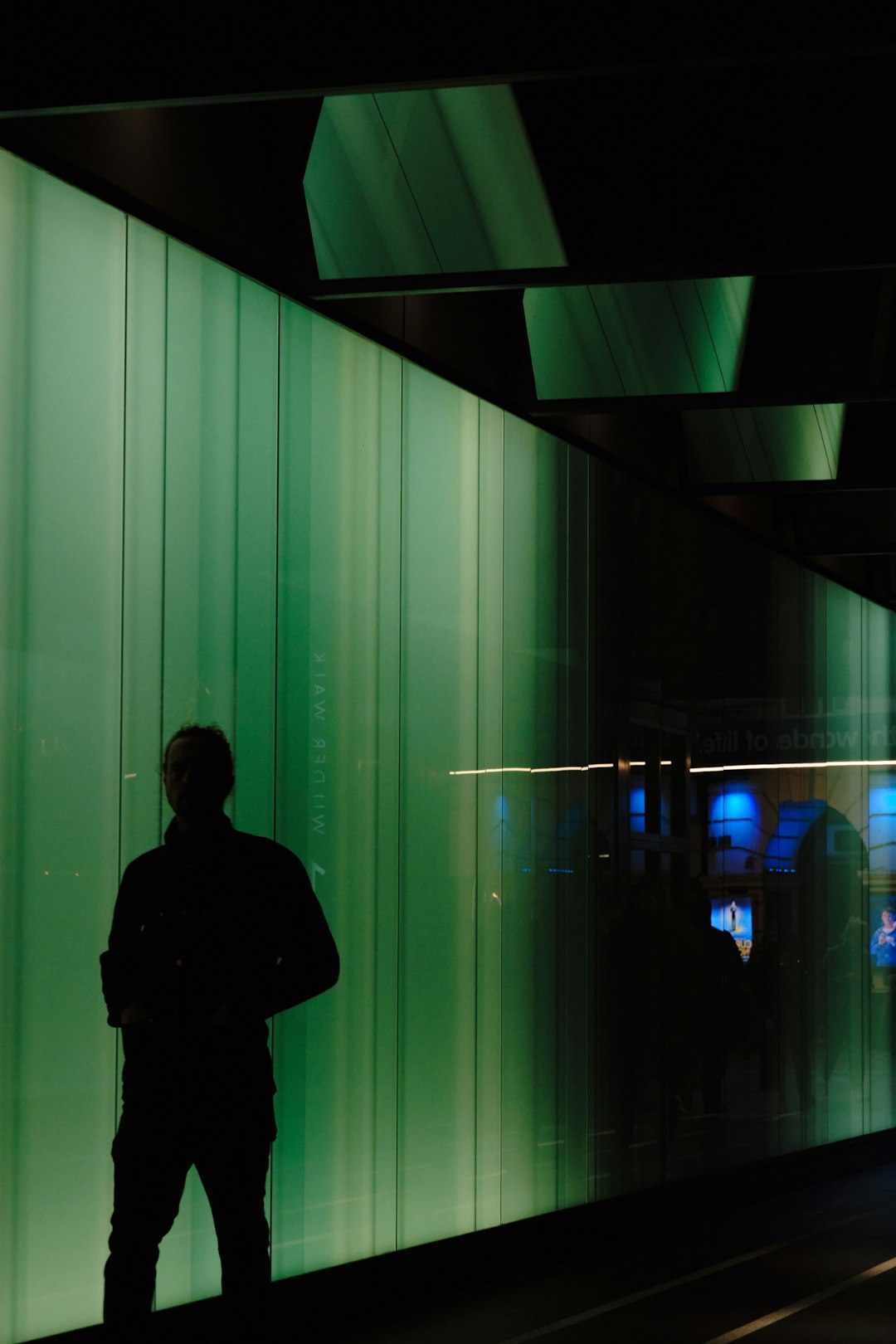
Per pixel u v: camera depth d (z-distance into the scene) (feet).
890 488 32.30
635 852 31.68
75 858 17.71
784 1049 37.88
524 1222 26.73
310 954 15.51
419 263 21.77
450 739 25.46
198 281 19.98
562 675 29.04
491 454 26.94
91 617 18.04
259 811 20.92
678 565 33.86
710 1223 31.89
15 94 16.15
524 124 20.89
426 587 24.93
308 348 22.20
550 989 28.30
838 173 19.86
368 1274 22.62
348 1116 22.53
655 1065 32.07
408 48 15.47
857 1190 36.88
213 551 20.13
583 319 27.91
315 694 22.13
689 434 34.09
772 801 37.81
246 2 15.83
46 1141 17.12
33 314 17.29
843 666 42.06
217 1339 14.89
